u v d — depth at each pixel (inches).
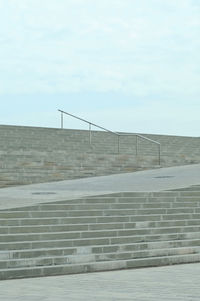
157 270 482.6
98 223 566.9
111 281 414.6
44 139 1151.6
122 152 1173.7
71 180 940.6
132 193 650.8
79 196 636.1
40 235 515.8
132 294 351.9
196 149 1318.9
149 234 576.4
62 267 463.5
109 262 489.7
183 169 1047.6
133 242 554.3
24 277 443.5
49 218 549.6
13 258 472.1
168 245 558.9
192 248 557.0
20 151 953.5
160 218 616.7
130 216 596.7
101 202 621.9
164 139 1327.5
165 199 663.1
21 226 523.8
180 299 331.6
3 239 498.6
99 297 340.8
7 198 650.8
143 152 1203.2
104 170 1029.8
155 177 898.1
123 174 1008.2
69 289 375.9
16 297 342.3
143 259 509.7
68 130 1214.9
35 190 768.9
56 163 976.3
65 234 530.0
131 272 470.9
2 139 1096.8
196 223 627.8
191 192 690.8
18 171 925.2
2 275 435.2
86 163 1015.0
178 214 631.2
